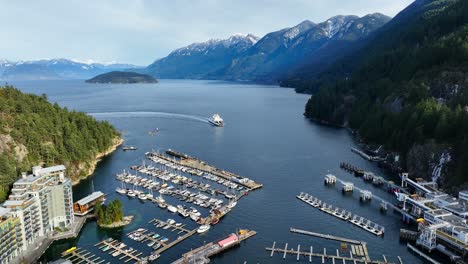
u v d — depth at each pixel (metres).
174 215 169.62
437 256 134.88
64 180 157.12
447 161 198.62
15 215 132.50
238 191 198.50
